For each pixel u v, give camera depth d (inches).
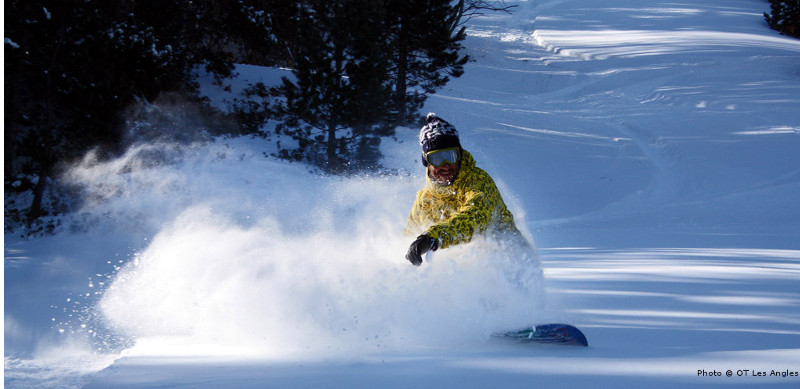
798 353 114.4
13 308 215.5
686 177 1127.6
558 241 595.8
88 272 369.1
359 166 991.6
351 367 109.7
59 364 130.3
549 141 1341.0
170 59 1083.3
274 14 1391.5
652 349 125.1
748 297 215.6
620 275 289.7
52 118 898.7
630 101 1792.6
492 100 1827.0
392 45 1067.9
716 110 1631.4
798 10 2672.2
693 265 335.6
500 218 177.3
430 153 180.2
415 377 99.6
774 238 582.6
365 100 981.8
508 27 2940.5
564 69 2210.9
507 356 117.2
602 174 1149.1
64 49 862.5
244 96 1342.3
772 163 1184.8
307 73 985.5
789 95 1755.7
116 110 891.4
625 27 2810.0
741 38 2519.7
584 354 119.3
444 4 1289.4
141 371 109.0
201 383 97.7
